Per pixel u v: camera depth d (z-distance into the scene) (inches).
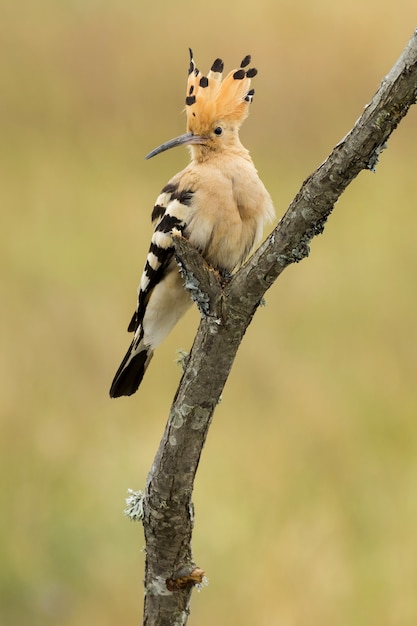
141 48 655.1
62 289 505.4
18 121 625.3
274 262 217.6
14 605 377.7
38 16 680.4
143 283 298.5
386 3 671.1
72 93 636.1
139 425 433.7
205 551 375.9
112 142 608.7
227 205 288.2
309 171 582.2
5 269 521.0
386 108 198.4
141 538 394.0
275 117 619.8
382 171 609.0
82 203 566.9
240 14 673.6
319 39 654.5
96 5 681.0
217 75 309.0
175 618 242.5
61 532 391.9
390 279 515.5
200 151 303.1
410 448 424.5
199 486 401.1
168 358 459.8
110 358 464.1
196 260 224.7
